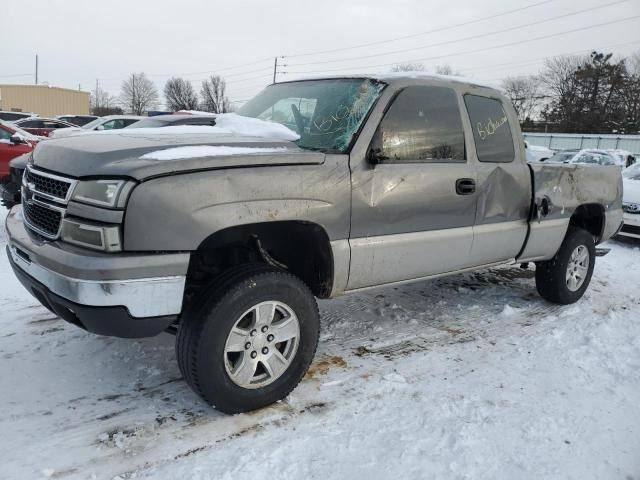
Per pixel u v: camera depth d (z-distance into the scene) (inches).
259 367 127.5
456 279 243.6
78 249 107.6
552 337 178.7
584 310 210.2
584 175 206.2
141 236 105.3
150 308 108.0
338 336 172.4
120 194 104.0
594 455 115.1
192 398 130.7
